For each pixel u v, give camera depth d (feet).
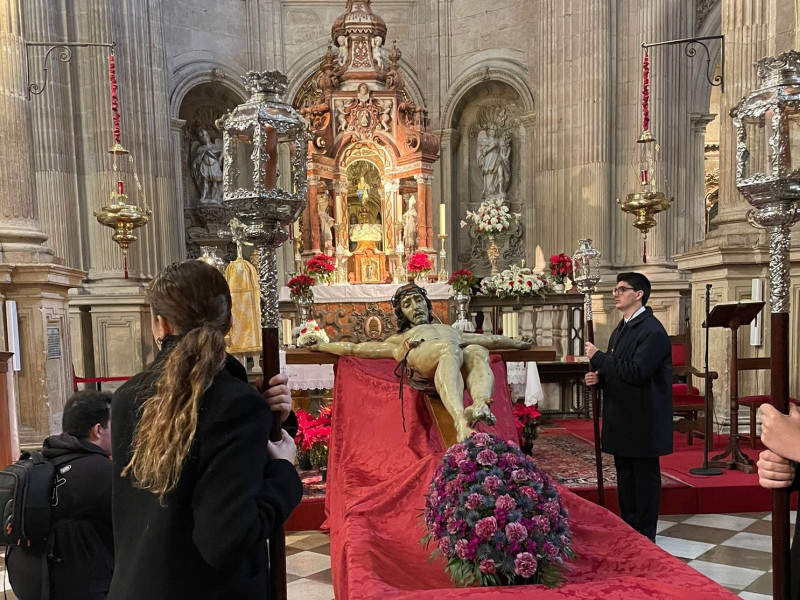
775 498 6.07
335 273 29.22
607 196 35.29
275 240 6.46
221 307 5.68
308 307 25.99
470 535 7.41
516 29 42.50
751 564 13.28
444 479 7.98
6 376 15.97
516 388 24.77
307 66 45.11
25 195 20.89
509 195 44.62
